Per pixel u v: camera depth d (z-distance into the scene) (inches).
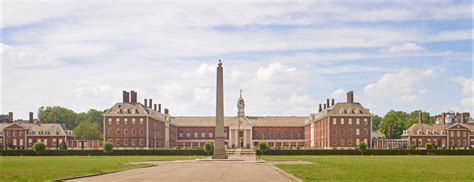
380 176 1802.4
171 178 1721.2
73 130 7790.4
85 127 7765.8
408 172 2015.3
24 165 2561.5
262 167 2445.9
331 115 6560.0
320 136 7052.2
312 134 7588.6
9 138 6643.7
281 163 2891.2
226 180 1638.8
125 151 4702.3
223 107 3580.2
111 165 2586.1
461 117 7145.7
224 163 2950.3
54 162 2940.5
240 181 1598.2
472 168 2293.3
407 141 6929.1
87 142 6658.5
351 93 6688.0
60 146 5920.3
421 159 3462.1
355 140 6550.2
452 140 6884.8
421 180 1633.9
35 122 6993.1
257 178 1722.4
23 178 1690.5
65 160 3297.2
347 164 2699.3
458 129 6894.7
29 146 6643.7
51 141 6678.2
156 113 7209.6
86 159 3516.2
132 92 6702.8
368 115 6555.1
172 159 3612.2
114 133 6555.1
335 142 6535.4
